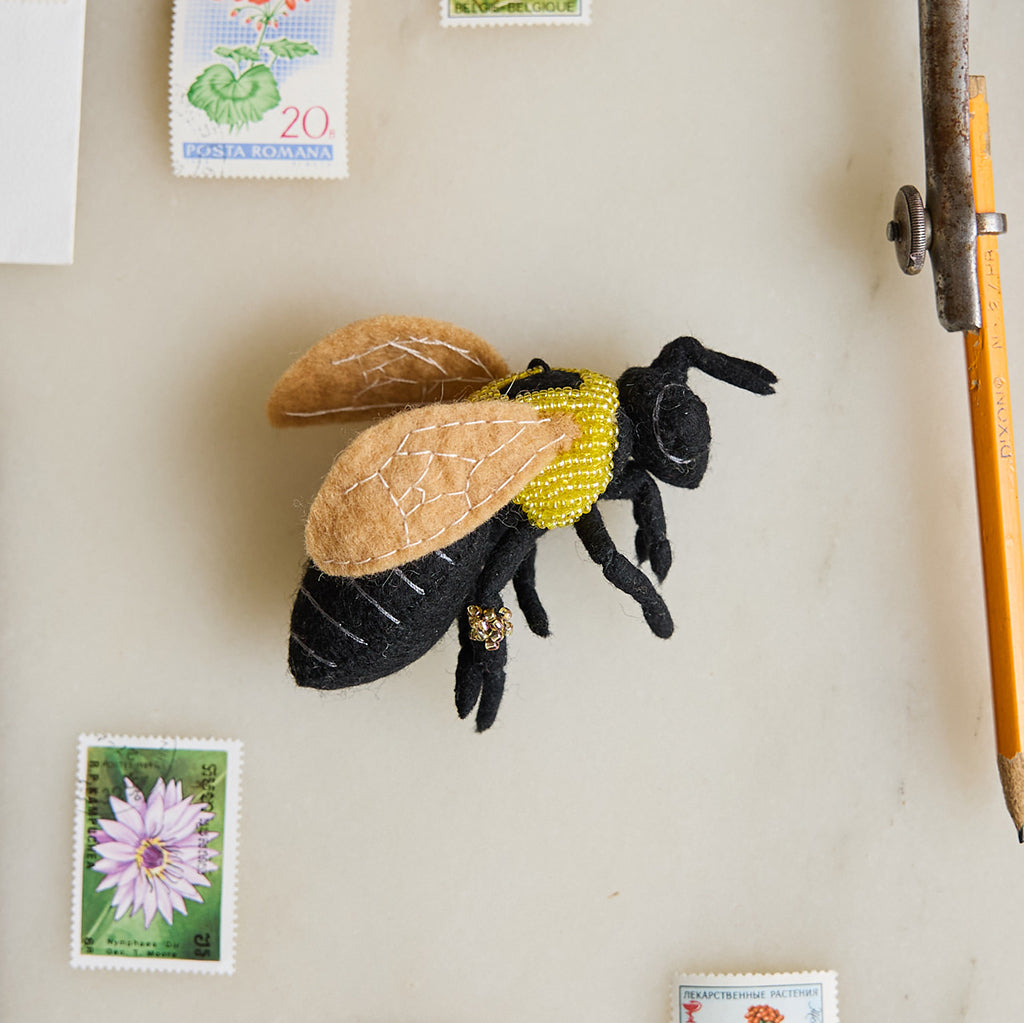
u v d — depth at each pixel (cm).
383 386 35
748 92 37
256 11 37
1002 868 36
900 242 35
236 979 37
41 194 37
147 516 37
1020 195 37
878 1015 36
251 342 37
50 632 37
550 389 34
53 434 37
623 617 37
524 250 37
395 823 37
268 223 37
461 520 33
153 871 37
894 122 37
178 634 37
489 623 34
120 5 37
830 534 37
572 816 36
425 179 37
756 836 36
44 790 37
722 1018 36
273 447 37
